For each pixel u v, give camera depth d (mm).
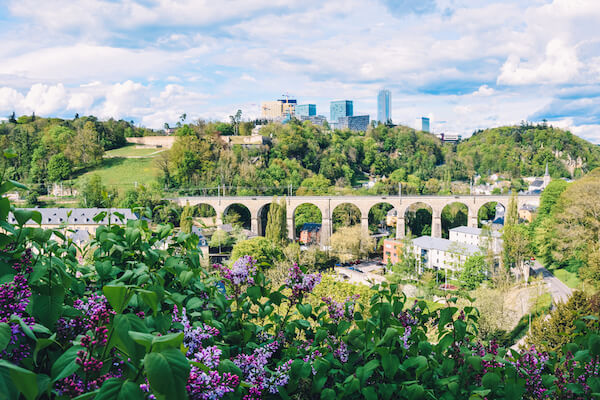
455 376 4930
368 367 4730
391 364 4680
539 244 74500
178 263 5723
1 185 4262
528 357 5664
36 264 4211
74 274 5359
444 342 5254
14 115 187250
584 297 21750
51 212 74438
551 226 73375
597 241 63719
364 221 110000
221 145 160125
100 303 4430
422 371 4742
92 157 149750
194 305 5125
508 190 166250
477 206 112062
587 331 5562
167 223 6168
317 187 149250
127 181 136875
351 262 88250
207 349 4250
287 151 175375
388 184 160750
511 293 54812
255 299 5891
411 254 69250
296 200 109812
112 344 3244
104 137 169625
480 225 135250
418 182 169375
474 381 5195
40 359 3703
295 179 155875
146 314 4500
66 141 152375
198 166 143875
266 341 5996
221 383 3857
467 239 93625
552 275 70375
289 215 110562
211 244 83250
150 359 2658
